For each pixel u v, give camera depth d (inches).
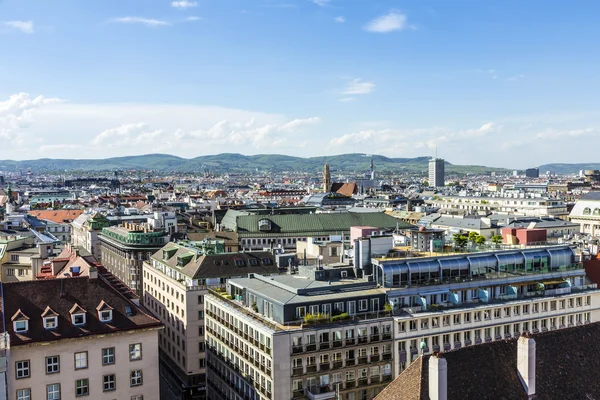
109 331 4084.6
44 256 7283.5
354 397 4522.6
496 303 5177.2
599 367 3270.2
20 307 4025.6
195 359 6451.8
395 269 4995.1
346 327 4483.3
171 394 6673.2
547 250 5738.2
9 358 3636.8
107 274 5502.0
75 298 4192.9
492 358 3073.3
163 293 7313.0
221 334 5236.2
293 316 4446.4
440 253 5561.0
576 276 5782.5
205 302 5629.9
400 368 4709.6
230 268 6584.6
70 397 3983.8
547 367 3144.7
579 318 5600.4
